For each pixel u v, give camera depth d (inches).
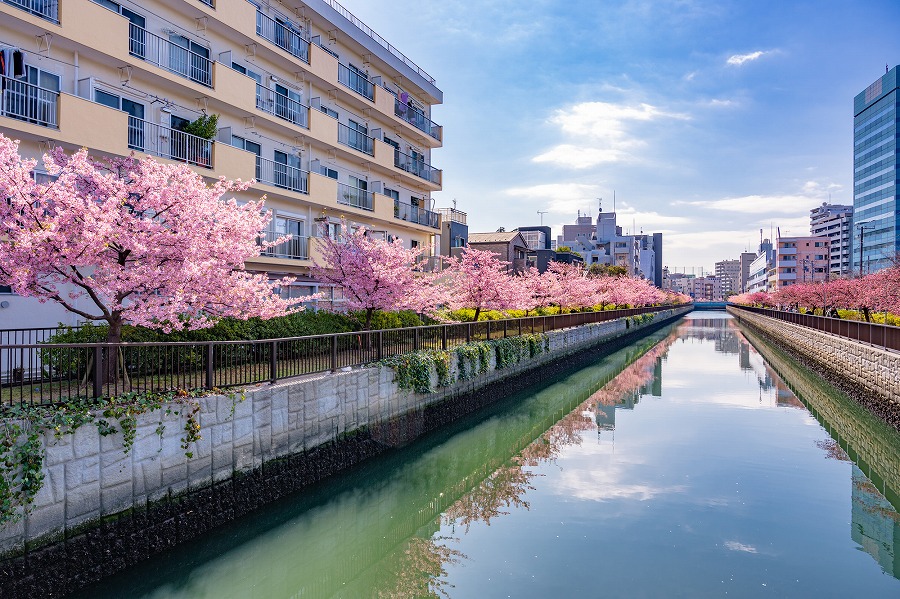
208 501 299.6
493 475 454.0
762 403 735.7
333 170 935.0
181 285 309.0
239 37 717.9
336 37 939.3
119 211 295.3
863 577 278.7
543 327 960.9
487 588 273.9
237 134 733.9
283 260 759.1
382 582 296.5
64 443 237.5
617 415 670.5
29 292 284.5
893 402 540.1
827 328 885.8
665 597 261.4
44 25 478.0
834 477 433.1
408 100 1170.6
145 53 601.6
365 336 482.0
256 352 356.8
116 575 252.4
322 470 386.3
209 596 285.3
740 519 353.4
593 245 3764.8
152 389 292.4
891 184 3065.9
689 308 4906.5
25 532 222.8
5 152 270.8
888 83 3105.3
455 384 605.3
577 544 321.7
